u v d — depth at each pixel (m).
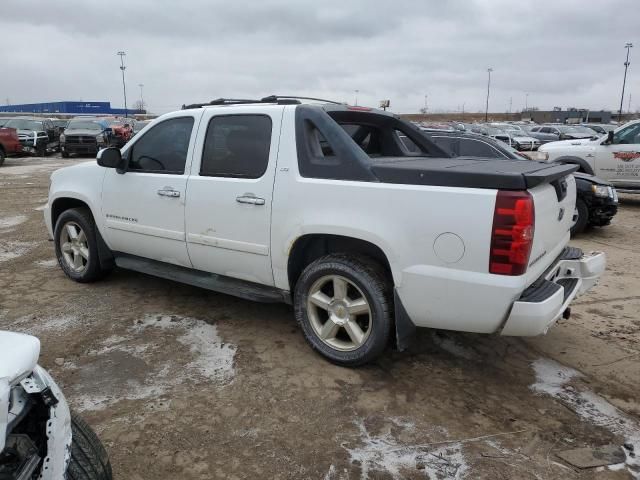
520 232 2.99
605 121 74.56
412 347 4.16
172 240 4.52
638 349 4.20
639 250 7.60
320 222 3.58
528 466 2.80
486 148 8.13
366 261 3.60
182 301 5.05
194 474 2.71
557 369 3.85
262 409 3.28
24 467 1.73
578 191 8.52
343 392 3.48
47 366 3.77
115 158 4.69
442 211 3.16
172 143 4.55
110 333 4.33
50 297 5.13
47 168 19.22
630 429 3.13
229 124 4.16
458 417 3.23
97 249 5.30
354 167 3.52
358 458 2.85
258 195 3.90
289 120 3.83
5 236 7.84
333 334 3.84
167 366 3.80
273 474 2.72
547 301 3.13
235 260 4.16
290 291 4.02
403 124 4.89
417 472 2.74
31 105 88.12
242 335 4.32
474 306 3.17
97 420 3.14
